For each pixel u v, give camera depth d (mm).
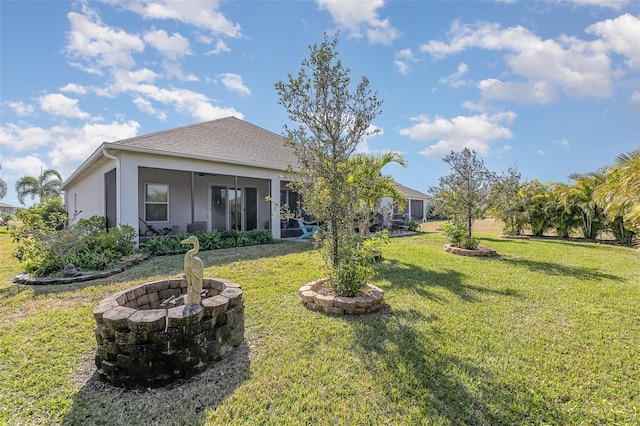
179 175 12266
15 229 6629
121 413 2484
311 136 4895
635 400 2680
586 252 10234
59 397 2652
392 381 2881
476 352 3404
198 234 9859
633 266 7918
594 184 13609
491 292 5566
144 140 9750
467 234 9953
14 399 2621
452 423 2389
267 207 15055
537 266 7820
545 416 2475
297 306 4773
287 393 2723
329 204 4883
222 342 3182
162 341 2760
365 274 4809
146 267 7043
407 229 17719
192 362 2891
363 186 5301
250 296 5184
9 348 3416
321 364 3158
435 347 3498
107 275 6312
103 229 8141
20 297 5059
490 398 2666
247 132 14930
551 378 2959
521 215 15258
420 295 5348
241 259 7992
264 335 3789
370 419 2434
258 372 3018
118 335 2730
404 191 29141
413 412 2500
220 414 2473
